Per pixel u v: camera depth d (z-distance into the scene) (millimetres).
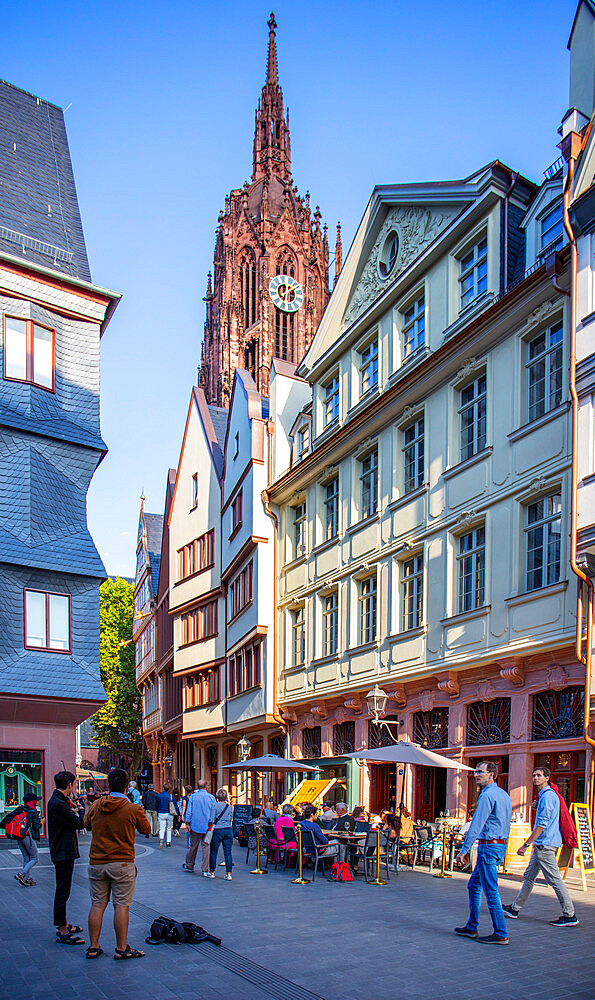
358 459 23109
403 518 20203
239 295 91875
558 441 15008
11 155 25016
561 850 9695
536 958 7719
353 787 20953
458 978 7047
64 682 21219
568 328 14953
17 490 21438
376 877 13008
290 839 14734
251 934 8781
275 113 101500
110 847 7641
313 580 25234
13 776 20547
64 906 8305
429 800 18281
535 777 9547
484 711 16781
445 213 19891
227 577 33344
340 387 24516
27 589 21234
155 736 51188
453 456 18422
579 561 13547
